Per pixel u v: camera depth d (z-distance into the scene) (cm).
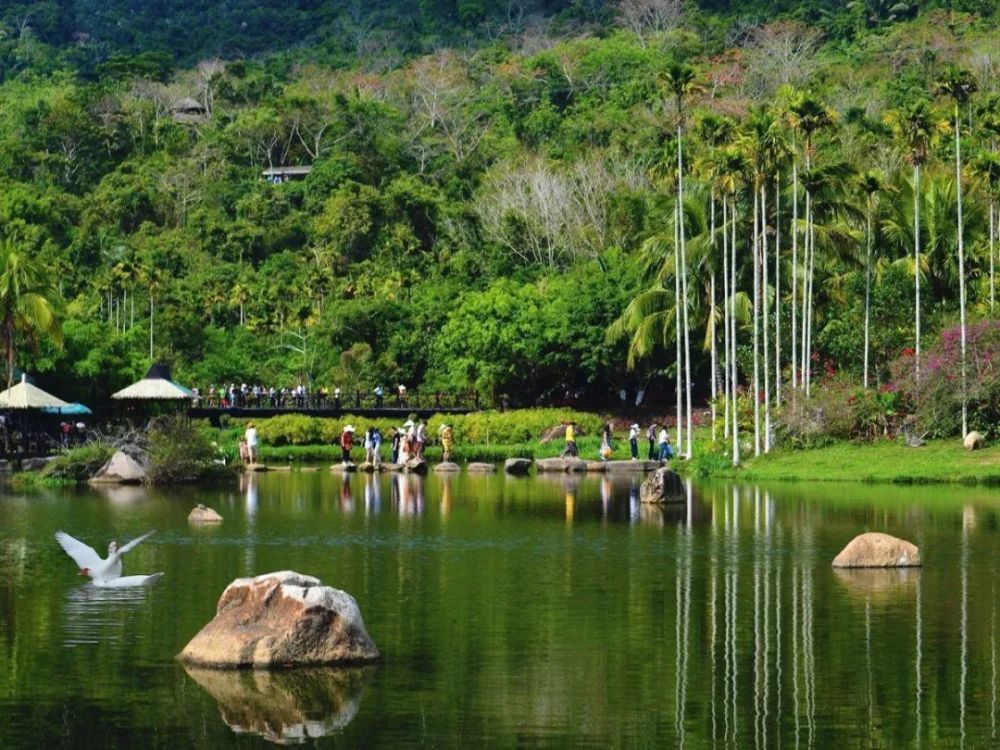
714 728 2566
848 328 9062
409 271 14488
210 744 2472
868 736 2527
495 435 10619
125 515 5628
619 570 4162
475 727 2564
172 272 16050
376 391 11694
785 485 6944
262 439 10550
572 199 14162
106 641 3178
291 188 18288
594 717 2630
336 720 2597
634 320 9762
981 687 2819
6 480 7481
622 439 10325
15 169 19688
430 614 3494
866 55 18712
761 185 7950
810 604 3612
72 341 10294
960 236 7856
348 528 5197
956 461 7312
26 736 2514
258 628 2973
